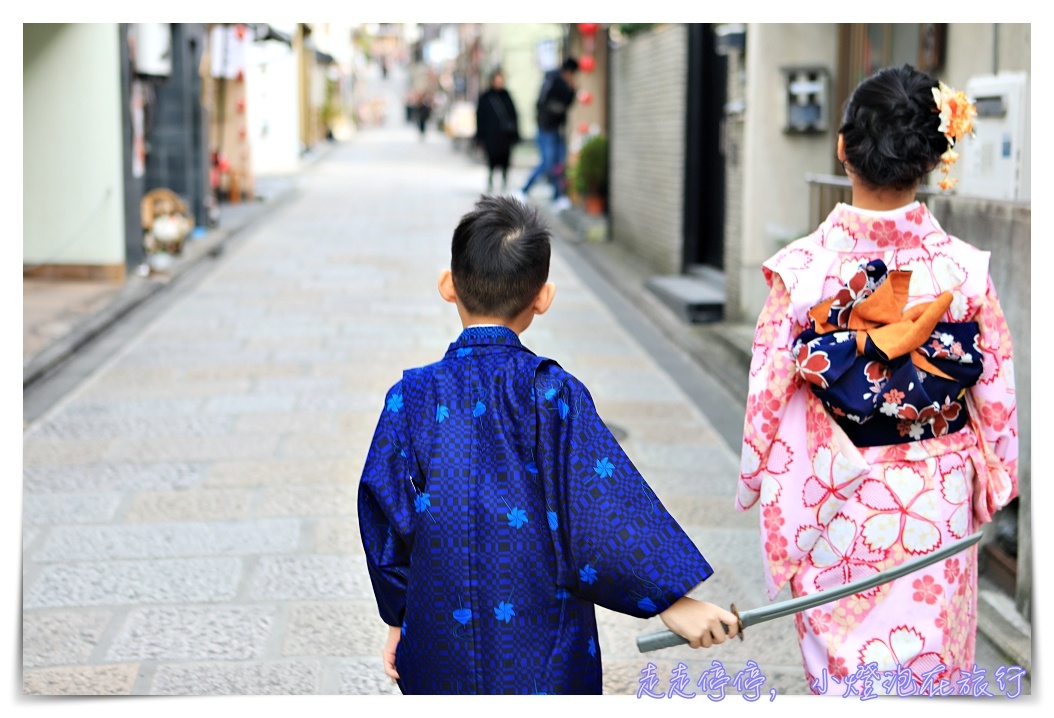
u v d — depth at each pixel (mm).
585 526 1925
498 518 1949
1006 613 3775
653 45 11688
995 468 2404
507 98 20250
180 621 3891
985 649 3609
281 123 25906
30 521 4777
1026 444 3752
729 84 8852
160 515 4867
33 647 3676
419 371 2094
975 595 2498
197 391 6973
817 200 6465
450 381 2045
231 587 4168
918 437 2348
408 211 17719
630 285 10828
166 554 4457
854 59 7469
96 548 4504
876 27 7148
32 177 10586
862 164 2355
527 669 1931
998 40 5637
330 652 3674
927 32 6391
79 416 6406
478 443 1990
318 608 4000
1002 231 3967
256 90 24344
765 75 7820
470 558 1947
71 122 10531
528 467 1979
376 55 104938
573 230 15492
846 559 2377
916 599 2350
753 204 7996
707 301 8836
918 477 2336
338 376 7344
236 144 18938
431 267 12055
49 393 6926
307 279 11289
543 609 1947
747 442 2441
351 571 4316
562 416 1991
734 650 3723
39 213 10633
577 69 18328
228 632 3811
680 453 5844
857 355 2299
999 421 2365
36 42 10422
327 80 40281
